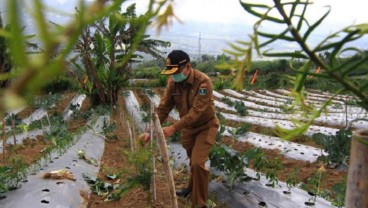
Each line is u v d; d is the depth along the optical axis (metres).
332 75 0.73
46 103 15.66
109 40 14.10
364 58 0.69
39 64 0.27
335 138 7.23
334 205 4.89
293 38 0.69
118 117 14.50
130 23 0.42
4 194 4.95
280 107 16.61
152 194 5.16
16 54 0.27
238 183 5.62
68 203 4.98
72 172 6.22
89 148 8.42
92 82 16.47
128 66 16.42
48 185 5.25
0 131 10.72
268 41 0.67
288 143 9.12
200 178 4.36
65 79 22.92
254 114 14.96
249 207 5.07
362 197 1.29
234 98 21.23
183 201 5.20
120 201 5.42
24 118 15.24
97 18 0.30
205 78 4.23
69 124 13.45
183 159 7.55
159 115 4.66
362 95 0.74
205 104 4.19
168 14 0.37
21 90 0.27
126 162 7.67
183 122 4.13
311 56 0.70
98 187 5.91
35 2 0.27
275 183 5.68
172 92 4.51
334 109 14.98
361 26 0.63
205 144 4.41
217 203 5.35
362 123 11.48
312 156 8.06
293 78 0.85
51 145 8.59
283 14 0.68
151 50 14.50
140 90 23.95
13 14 0.26
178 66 4.14
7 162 7.41
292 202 5.05
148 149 5.05
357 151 1.28
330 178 6.66
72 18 0.29
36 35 0.28
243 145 9.30
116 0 0.30
